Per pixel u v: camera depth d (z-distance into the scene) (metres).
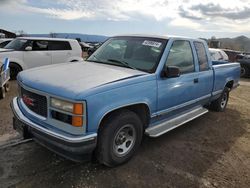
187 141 4.89
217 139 5.11
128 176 3.54
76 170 3.60
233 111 7.34
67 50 11.92
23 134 3.61
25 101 3.73
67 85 3.25
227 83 7.03
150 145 4.57
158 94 4.07
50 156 3.92
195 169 3.87
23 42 10.95
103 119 3.45
